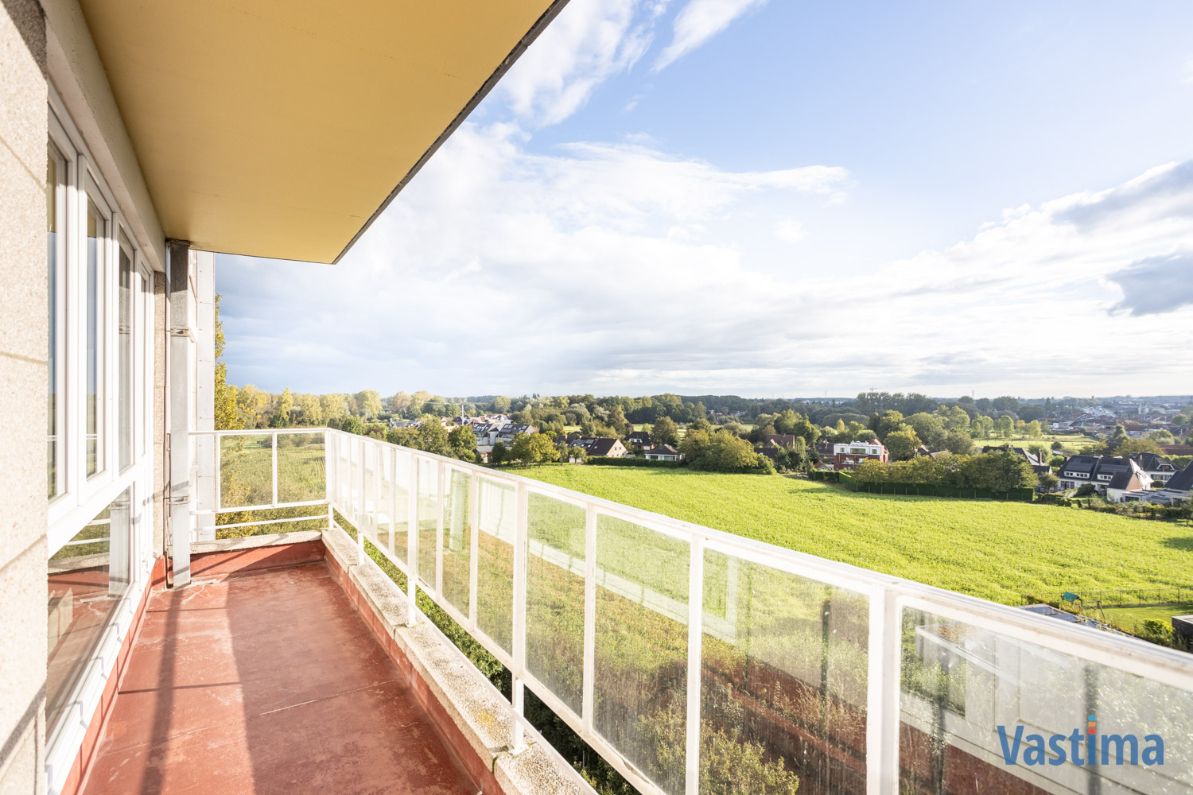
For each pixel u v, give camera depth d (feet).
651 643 4.81
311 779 7.35
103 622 8.61
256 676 10.12
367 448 13.96
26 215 3.66
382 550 12.52
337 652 11.12
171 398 14.74
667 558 4.65
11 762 3.37
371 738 8.27
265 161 9.68
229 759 7.75
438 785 7.24
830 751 3.39
